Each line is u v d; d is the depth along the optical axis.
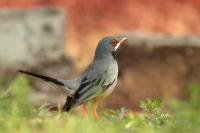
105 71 11.69
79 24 27.55
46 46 22.56
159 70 21.19
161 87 21.06
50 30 22.69
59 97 20.00
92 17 27.77
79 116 10.93
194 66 21.25
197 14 28.53
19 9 22.62
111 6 28.00
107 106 20.44
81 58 24.56
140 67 21.17
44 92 20.38
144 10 28.19
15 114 10.16
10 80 21.45
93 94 11.48
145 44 21.28
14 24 22.48
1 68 22.09
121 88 20.84
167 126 10.07
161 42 21.34
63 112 10.85
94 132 9.59
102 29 27.67
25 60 22.30
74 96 11.34
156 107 10.92
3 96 11.20
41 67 22.17
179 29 28.25
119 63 21.25
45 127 9.77
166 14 28.33
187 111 10.91
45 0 27.73
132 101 20.78
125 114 11.62
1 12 22.50
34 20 22.62
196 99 11.31
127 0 28.20
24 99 11.20
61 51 22.58
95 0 27.92
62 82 11.50
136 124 10.32
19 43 22.44
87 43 27.09
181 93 21.06
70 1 27.78
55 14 22.78
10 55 22.31
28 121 10.12
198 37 21.67
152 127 10.16
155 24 28.17
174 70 21.22
